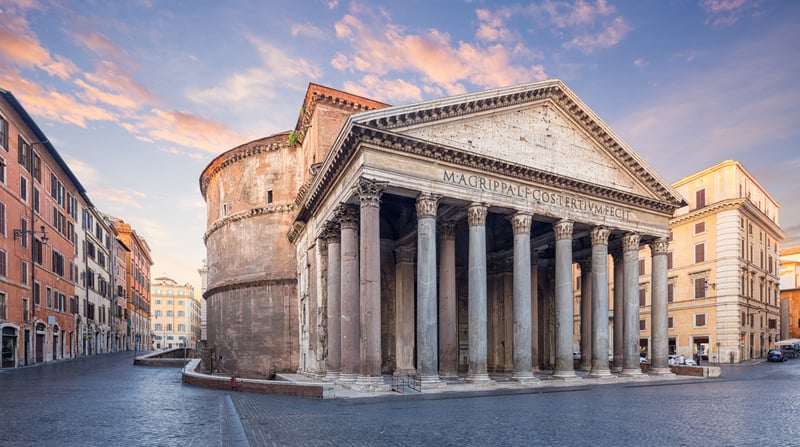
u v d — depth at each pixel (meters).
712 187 55.16
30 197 45.16
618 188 32.59
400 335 33.41
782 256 94.56
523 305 27.81
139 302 107.81
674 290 58.31
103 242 75.31
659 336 34.16
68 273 57.38
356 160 24.98
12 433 14.09
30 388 25.70
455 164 26.38
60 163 52.50
